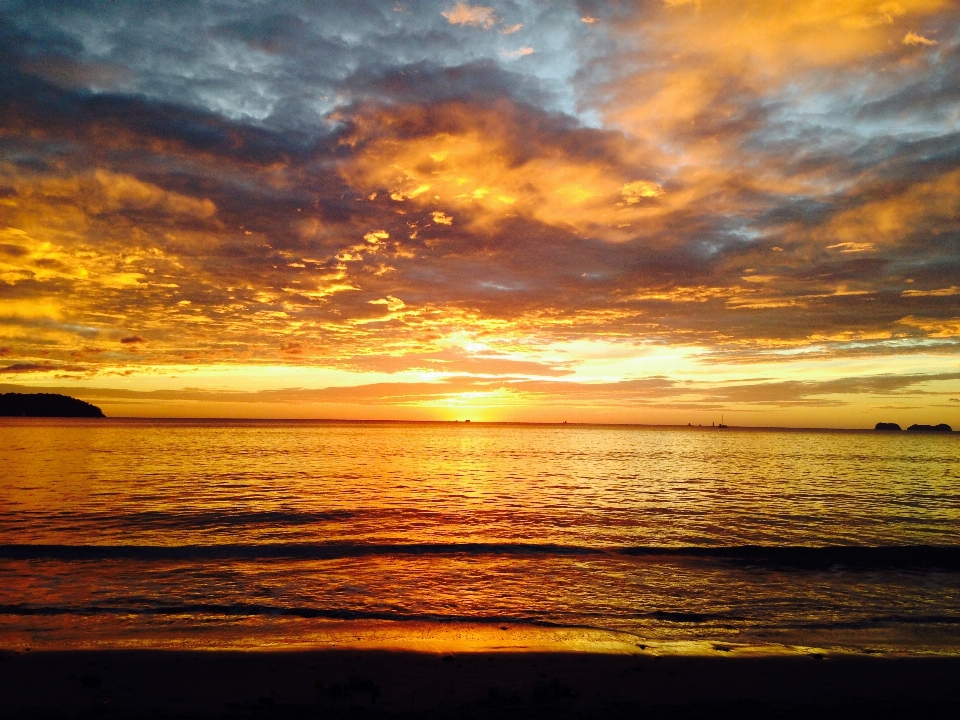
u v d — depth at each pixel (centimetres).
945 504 3191
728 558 1822
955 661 1030
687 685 902
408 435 13825
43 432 10931
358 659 991
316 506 2802
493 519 2548
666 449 8819
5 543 1916
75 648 1020
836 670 978
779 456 7338
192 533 2131
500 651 1044
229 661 969
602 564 1731
